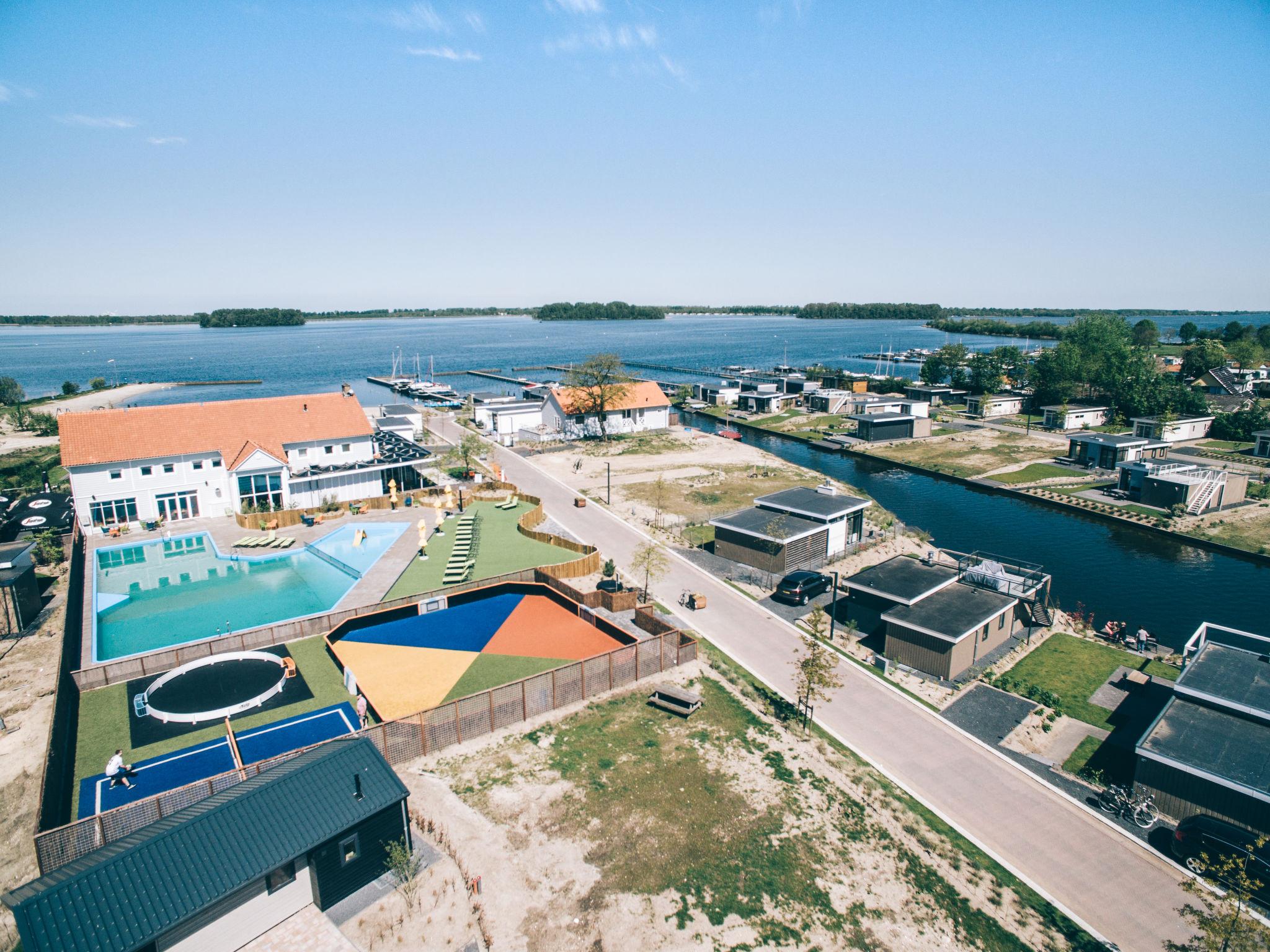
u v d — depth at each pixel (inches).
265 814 930.7
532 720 1423.5
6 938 907.4
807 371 7662.4
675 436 4549.7
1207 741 1248.2
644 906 973.8
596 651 1716.3
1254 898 1046.4
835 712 1530.5
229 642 1648.6
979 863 1108.5
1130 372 5241.1
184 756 1273.4
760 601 2078.0
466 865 1027.9
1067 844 1171.3
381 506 2861.7
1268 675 1418.6
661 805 1180.5
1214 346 6515.8
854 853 1100.5
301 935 896.9
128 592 2049.7
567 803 1175.6
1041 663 1798.7
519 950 896.3
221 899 837.8
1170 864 1131.9
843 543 2487.7
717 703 1514.5
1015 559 2598.4
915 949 937.5
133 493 2566.4
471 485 3090.6
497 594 2069.4
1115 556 2662.4
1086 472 3752.5
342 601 1952.5
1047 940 973.8
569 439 4384.8
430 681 1555.1
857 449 4414.4
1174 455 4055.1
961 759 1386.6
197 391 7652.6
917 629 1690.5
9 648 1736.0
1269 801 1105.4
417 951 883.4
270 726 1373.0
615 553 2402.8
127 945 767.7
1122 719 1549.0
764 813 1176.2
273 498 2755.9
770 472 3619.6
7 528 2396.7
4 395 6456.7
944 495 3496.6
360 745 1075.9
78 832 983.0
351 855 965.2
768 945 924.6
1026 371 6756.9
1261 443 3929.6
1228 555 2669.8
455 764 1274.6
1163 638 2004.2
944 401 6225.4
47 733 1358.3
